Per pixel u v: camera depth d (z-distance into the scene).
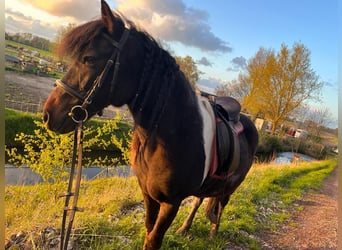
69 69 2.03
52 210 3.90
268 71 29.05
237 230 4.18
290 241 4.57
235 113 3.23
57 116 2.02
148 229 2.65
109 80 2.03
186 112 2.31
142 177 2.44
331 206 7.57
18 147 12.64
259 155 23.77
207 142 2.47
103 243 3.02
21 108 16.72
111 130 5.19
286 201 6.97
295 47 28.89
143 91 2.17
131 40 2.10
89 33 1.98
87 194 5.14
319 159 28.14
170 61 2.26
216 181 2.85
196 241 3.49
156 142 2.22
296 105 29.38
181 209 4.47
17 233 2.98
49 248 2.81
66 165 4.88
